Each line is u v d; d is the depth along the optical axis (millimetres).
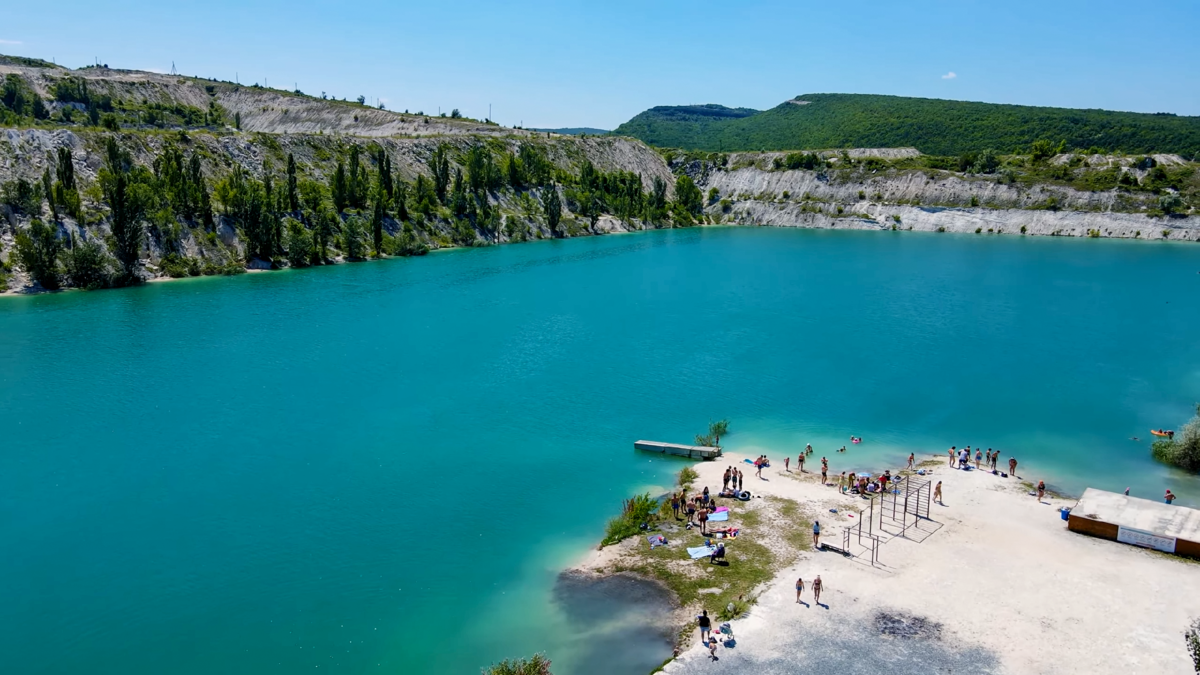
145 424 66812
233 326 99562
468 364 85688
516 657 37531
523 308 114375
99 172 132750
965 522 50562
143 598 42562
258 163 167875
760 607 40688
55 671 36719
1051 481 58156
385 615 41250
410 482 57344
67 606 41781
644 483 58062
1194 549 44812
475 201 198625
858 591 42000
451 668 36969
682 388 79562
